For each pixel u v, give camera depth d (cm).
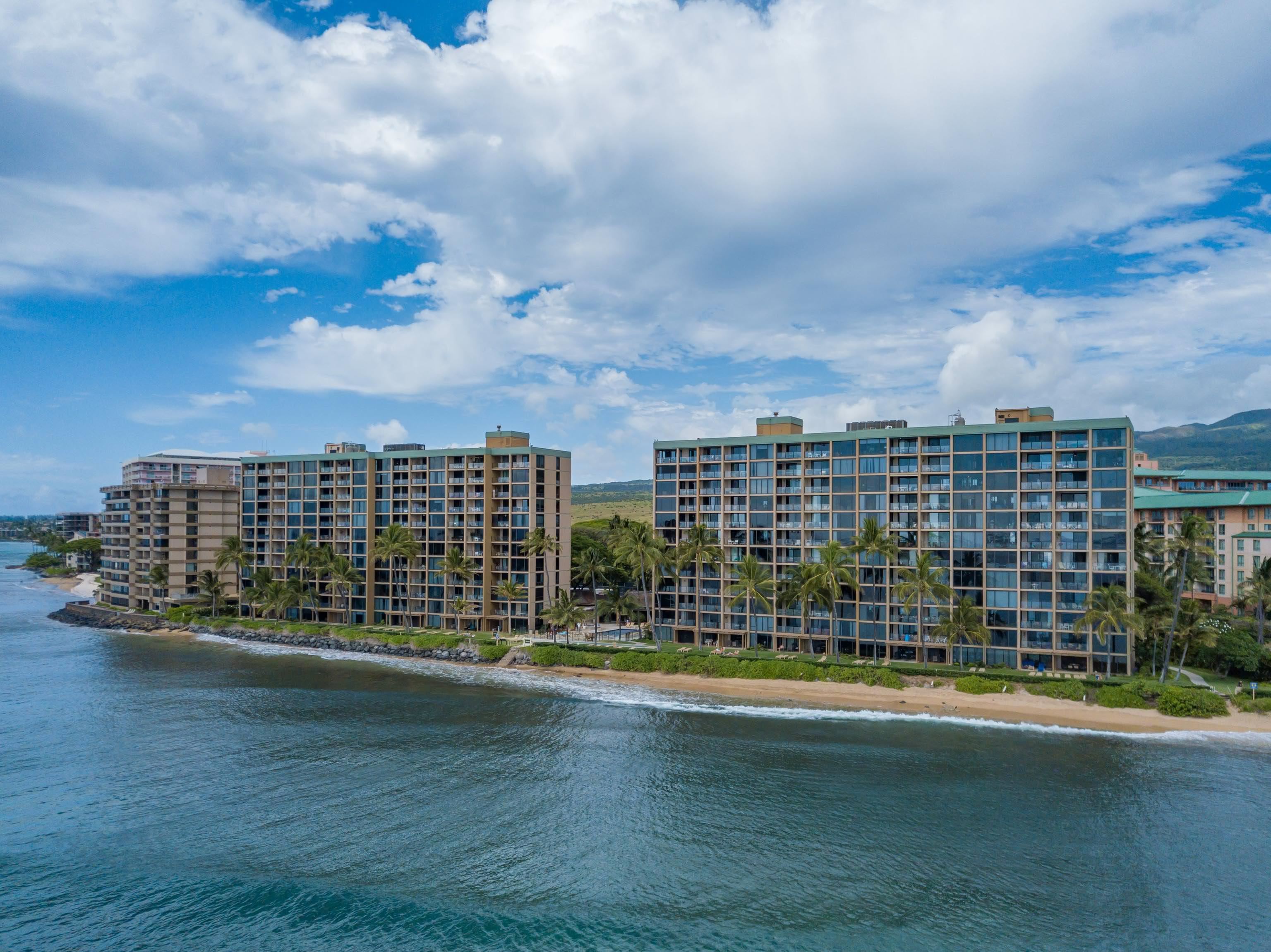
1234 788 7606
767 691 11131
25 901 5731
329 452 17438
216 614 17038
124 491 19462
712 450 13412
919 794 7531
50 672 12738
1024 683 10425
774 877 6072
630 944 5244
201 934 5362
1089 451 10688
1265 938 5291
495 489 15288
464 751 8738
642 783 7825
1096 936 5316
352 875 6094
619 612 14925
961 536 11381
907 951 5156
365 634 14738
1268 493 15975
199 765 8294
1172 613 10950
